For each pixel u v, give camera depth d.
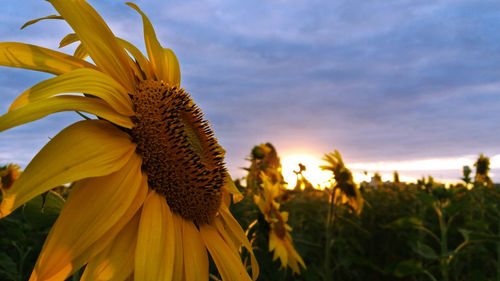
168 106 0.31
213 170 0.35
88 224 0.21
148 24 0.36
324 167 1.24
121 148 0.25
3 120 0.19
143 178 0.27
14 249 0.72
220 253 0.32
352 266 1.41
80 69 0.24
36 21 0.25
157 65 0.36
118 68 0.29
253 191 0.95
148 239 0.24
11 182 0.72
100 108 0.24
